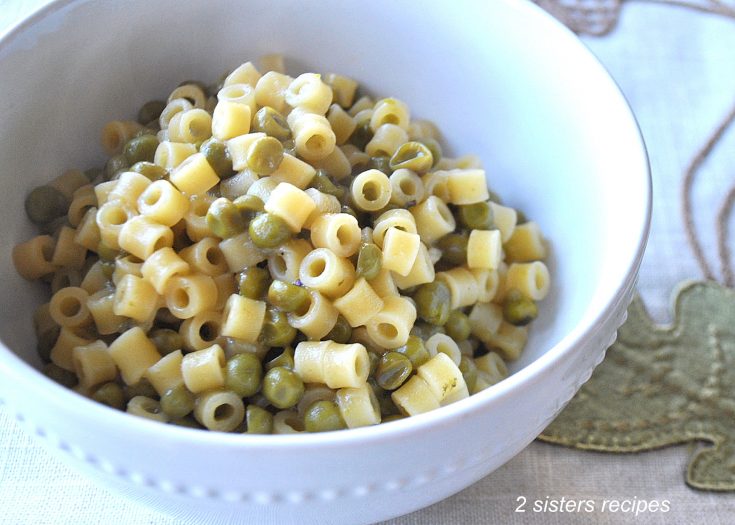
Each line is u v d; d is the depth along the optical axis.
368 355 0.25
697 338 0.32
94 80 0.29
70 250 0.27
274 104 0.29
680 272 0.34
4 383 0.21
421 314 0.27
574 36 0.28
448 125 0.32
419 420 0.21
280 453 0.20
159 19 0.29
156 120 0.30
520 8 0.29
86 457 0.22
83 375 0.25
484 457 0.23
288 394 0.24
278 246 0.25
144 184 0.26
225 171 0.27
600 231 0.27
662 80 0.39
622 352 0.31
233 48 0.31
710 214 0.35
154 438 0.20
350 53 0.32
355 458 0.21
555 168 0.30
